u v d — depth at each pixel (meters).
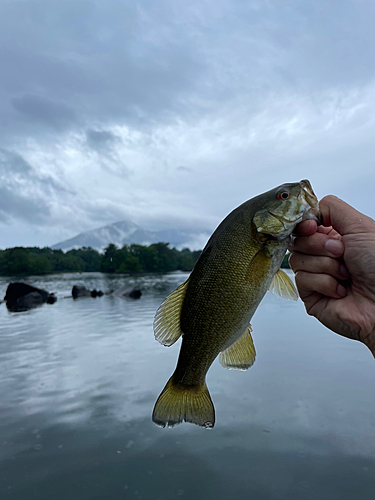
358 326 0.28
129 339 1.16
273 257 0.30
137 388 0.73
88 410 0.64
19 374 0.82
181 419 0.32
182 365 0.33
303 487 0.43
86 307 2.06
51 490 0.43
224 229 0.31
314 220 0.29
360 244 0.27
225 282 0.31
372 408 0.62
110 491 0.43
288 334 1.21
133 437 0.55
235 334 0.31
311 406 0.63
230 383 0.75
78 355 0.97
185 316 0.32
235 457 0.49
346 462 0.47
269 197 0.30
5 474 0.46
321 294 0.31
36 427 0.58
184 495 0.42
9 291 2.46
